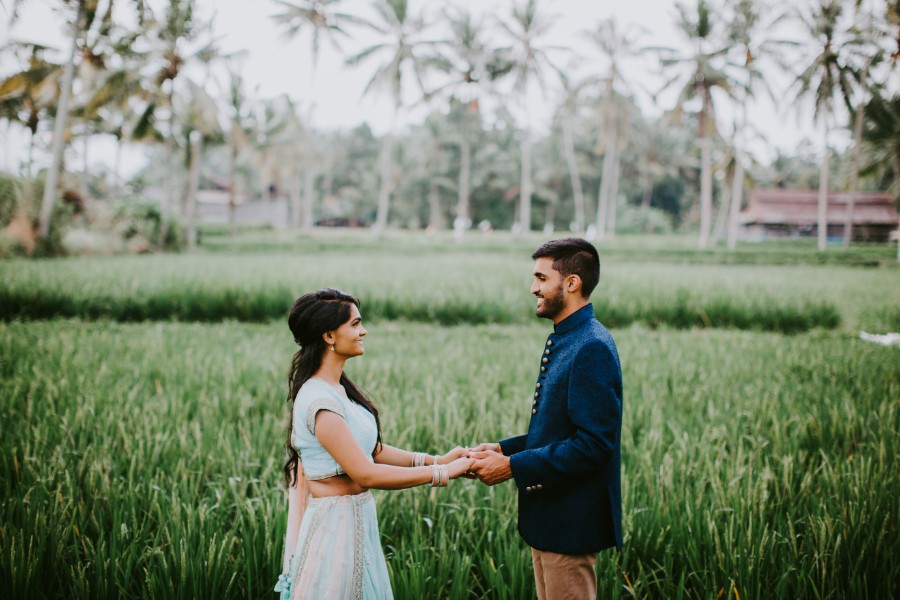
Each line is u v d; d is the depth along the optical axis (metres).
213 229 54.09
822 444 4.72
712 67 35.09
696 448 4.48
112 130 32.34
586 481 2.30
